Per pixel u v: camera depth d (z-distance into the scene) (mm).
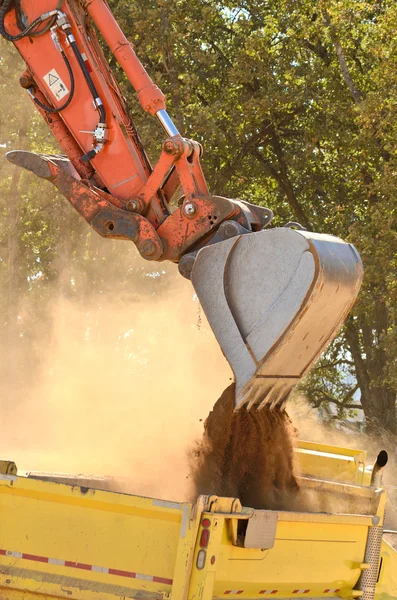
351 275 9711
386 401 45625
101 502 7516
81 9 11398
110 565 7516
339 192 50938
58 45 11102
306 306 9188
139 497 7438
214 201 10438
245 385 9484
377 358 45594
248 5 48875
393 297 37406
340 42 44062
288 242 9375
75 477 11141
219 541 7344
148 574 7402
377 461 10844
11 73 35406
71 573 7598
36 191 41938
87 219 10883
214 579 7422
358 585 10062
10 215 41594
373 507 10344
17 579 7625
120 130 11008
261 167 50656
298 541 8805
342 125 46125
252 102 44281
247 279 9555
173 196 11258
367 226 39625
